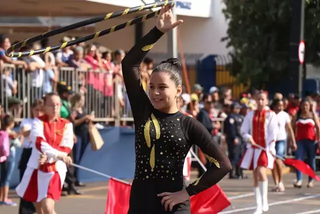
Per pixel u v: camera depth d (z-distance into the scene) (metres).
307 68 29.22
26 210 12.31
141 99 6.11
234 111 20.38
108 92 18.92
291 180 20.45
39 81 16.78
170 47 18.20
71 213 13.77
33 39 5.86
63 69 17.55
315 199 16.33
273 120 14.24
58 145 9.94
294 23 24.38
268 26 28.55
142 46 6.12
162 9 6.12
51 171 9.80
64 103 15.98
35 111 12.98
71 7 17.34
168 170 5.91
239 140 20.31
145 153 5.95
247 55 28.52
